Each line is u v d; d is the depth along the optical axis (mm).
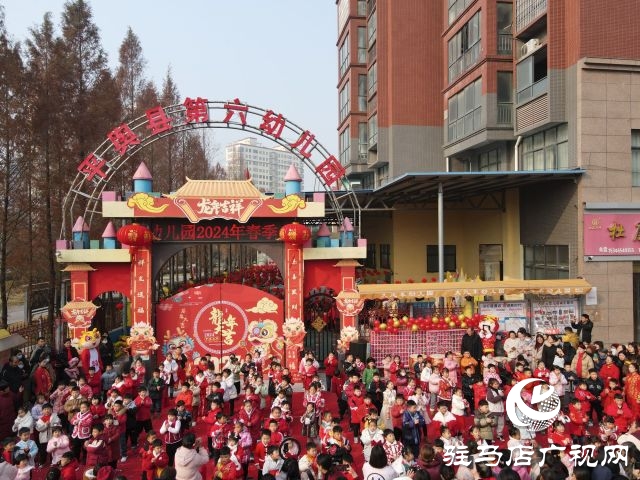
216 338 16938
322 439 9430
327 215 30000
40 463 10641
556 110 19172
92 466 9523
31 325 18984
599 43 18391
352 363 13812
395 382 12539
